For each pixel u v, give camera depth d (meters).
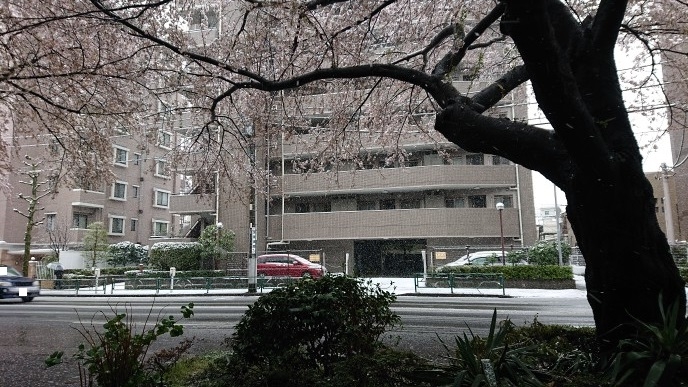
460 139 4.65
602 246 3.84
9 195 14.96
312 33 7.52
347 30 7.90
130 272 22.70
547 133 4.29
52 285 22.11
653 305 3.80
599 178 3.60
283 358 3.76
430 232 23.05
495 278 17.80
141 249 28.97
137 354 3.57
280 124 9.57
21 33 6.83
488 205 24.28
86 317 11.59
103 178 9.98
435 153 24.94
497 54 10.64
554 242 21.75
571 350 4.53
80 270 25.28
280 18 6.63
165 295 17.94
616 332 3.92
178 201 25.59
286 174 25.16
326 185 24.25
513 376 3.34
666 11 8.04
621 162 3.69
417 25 8.98
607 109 4.02
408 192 25.06
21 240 30.36
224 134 9.19
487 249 22.33
